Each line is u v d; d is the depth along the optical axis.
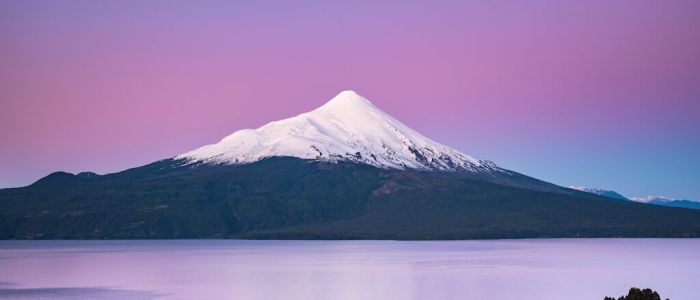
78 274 199.12
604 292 157.38
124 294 158.38
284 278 186.00
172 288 168.00
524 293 155.88
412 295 153.62
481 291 159.25
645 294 101.44
